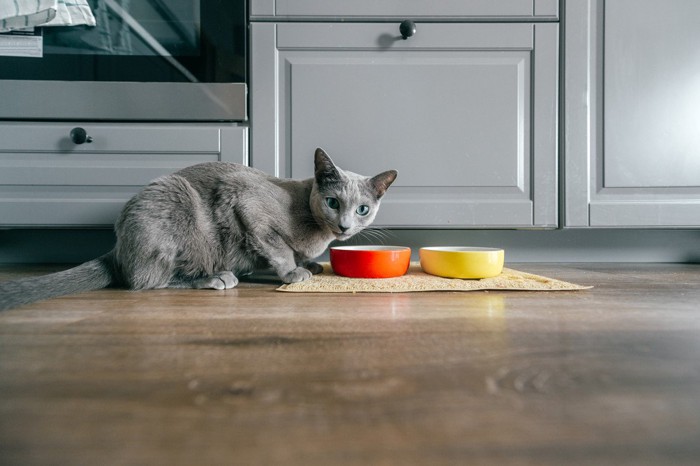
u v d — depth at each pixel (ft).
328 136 4.77
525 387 1.55
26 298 2.90
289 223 3.82
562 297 3.18
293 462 1.10
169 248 3.47
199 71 4.62
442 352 1.93
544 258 5.36
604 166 4.84
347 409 1.38
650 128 4.81
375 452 1.15
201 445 1.17
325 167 3.79
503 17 4.73
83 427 1.27
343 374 1.67
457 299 3.11
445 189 4.86
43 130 4.54
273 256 3.77
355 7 4.69
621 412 1.37
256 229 3.69
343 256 3.84
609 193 4.88
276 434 1.23
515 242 5.34
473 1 4.71
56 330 2.29
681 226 4.86
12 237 5.11
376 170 4.82
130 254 3.39
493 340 2.11
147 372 1.69
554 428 1.27
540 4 4.71
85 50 4.50
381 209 4.82
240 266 3.91
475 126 4.80
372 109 4.77
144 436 1.22
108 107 4.57
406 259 3.90
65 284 3.21
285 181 4.08
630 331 2.27
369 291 3.36
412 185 4.83
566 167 4.82
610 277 4.13
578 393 1.51
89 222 4.66
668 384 1.59
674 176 4.83
